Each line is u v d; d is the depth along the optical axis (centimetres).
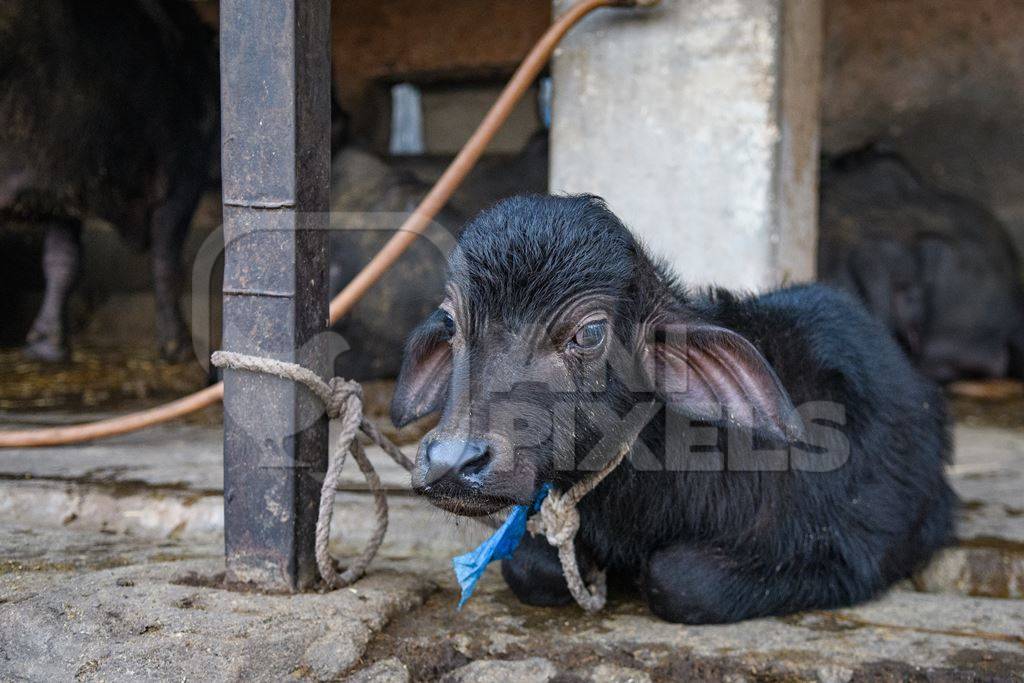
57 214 759
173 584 334
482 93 1223
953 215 955
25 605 314
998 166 1021
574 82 542
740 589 328
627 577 362
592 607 328
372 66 1195
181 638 293
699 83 520
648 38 527
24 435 402
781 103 515
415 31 1171
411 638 312
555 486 301
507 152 1120
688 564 326
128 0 787
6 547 387
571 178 546
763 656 301
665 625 328
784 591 334
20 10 681
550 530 308
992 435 682
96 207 773
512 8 1135
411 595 341
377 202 751
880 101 1056
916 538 373
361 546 411
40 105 709
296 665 289
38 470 493
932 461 388
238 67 320
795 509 334
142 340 1123
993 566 390
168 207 865
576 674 291
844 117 1072
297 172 319
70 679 284
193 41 867
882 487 356
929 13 1027
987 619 337
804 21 545
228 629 298
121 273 1181
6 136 699
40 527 428
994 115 1017
